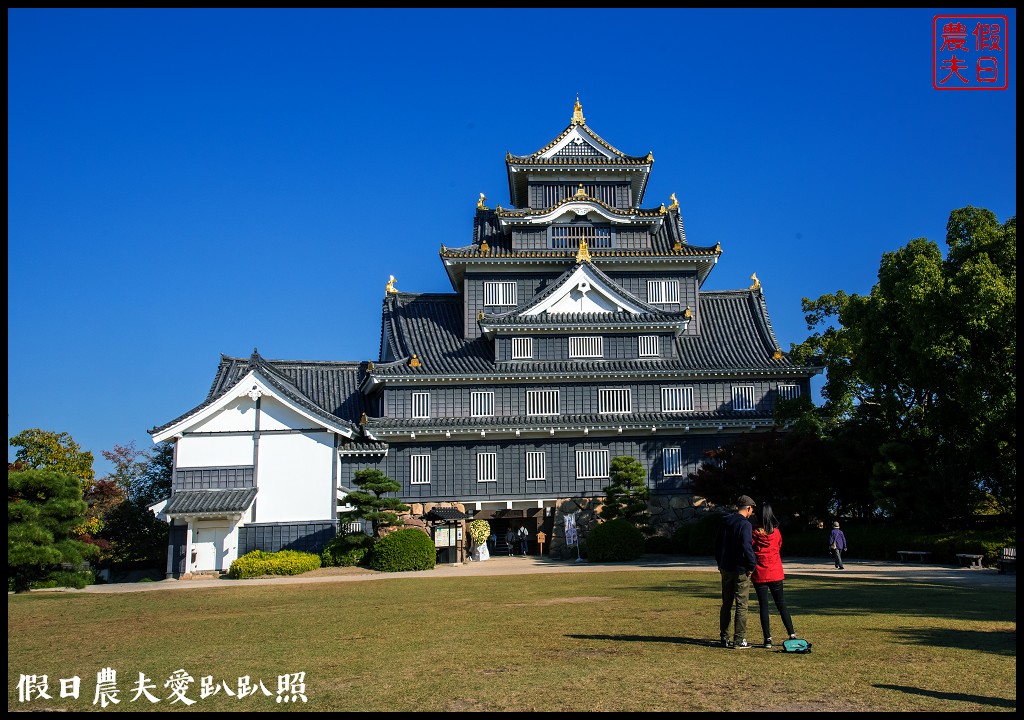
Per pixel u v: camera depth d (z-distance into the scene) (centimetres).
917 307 3772
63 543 3550
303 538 4691
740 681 1202
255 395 4778
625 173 6138
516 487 5297
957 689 1145
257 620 2223
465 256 5656
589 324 5384
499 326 5356
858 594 2398
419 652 1550
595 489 5325
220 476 4722
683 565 4075
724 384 5500
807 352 5572
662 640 1598
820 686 1165
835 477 4609
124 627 2180
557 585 3006
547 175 6119
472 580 3419
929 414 4012
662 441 5391
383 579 3716
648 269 5847
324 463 4784
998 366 3616
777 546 1497
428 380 5297
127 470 6588
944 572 3331
